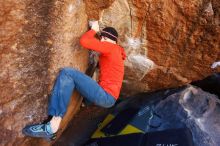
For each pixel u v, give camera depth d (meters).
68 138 4.20
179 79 4.05
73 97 3.57
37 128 3.19
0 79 2.97
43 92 3.29
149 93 4.32
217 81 4.32
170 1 3.50
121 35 3.81
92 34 3.45
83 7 3.54
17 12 2.95
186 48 3.77
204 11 3.49
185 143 3.64
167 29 3.67
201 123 3.84
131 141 3.79
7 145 3.12
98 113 4.42
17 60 3.06
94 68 4.11
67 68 3.30
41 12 3.08
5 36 2.93
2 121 3.05
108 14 3.66
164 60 3.91
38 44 3.15
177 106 4.00
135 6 3.57
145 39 3.79
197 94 4.16
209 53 3.77
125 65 4.04
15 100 3.11
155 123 3.87
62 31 3.25
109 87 3.42
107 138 3.93
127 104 4.28
